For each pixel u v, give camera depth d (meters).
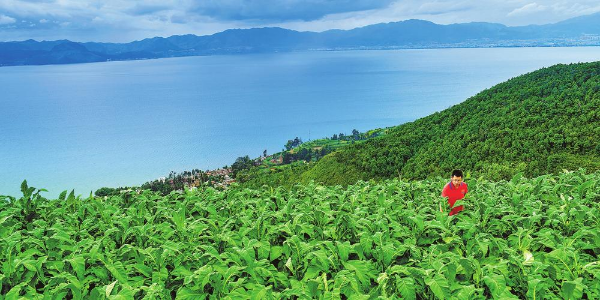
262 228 8.06
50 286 6.01
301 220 8.55
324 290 5.79
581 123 74.69
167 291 6.06
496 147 77.69
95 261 6.97
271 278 6.20
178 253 7.10
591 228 7.56
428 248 7.20
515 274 6.07
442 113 119.38
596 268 6.01
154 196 12.77
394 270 5.80
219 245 7.76
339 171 97.88
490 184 13.77
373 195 11.63
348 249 6.51
